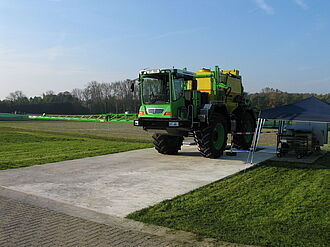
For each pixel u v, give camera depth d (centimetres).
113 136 2034
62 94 8275
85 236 428
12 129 2725
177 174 829
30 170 881
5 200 601
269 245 393
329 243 397
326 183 717
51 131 2497
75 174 830
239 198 600
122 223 477
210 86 1198
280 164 966
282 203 568
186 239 416
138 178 782
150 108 1050
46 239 418
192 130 1054
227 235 424
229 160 1055
